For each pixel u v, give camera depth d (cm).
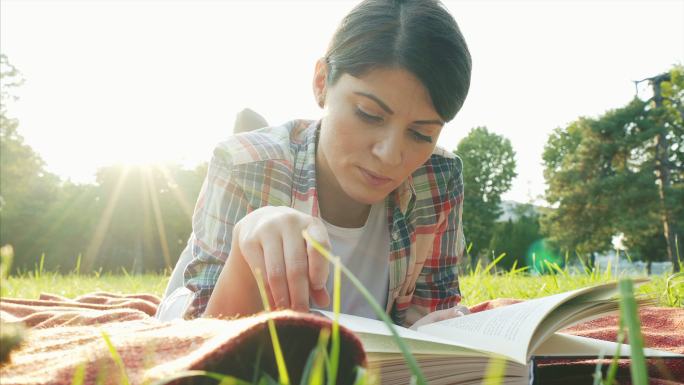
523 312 122
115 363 67
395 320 210
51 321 166
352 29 156
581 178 2889
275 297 110
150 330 86
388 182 162
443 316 160
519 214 4688
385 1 158
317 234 111
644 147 2748
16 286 532
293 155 193
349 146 159
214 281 160
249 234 117
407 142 156
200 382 61
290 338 65
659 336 163
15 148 2683
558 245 2891
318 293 111
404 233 199
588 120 2916
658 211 2561
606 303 127
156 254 3819
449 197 212
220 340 64
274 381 62
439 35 149
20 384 62
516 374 97
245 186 179
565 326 118
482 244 4075
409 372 90
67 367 66
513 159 4319
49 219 3531
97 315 161
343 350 65
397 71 147
